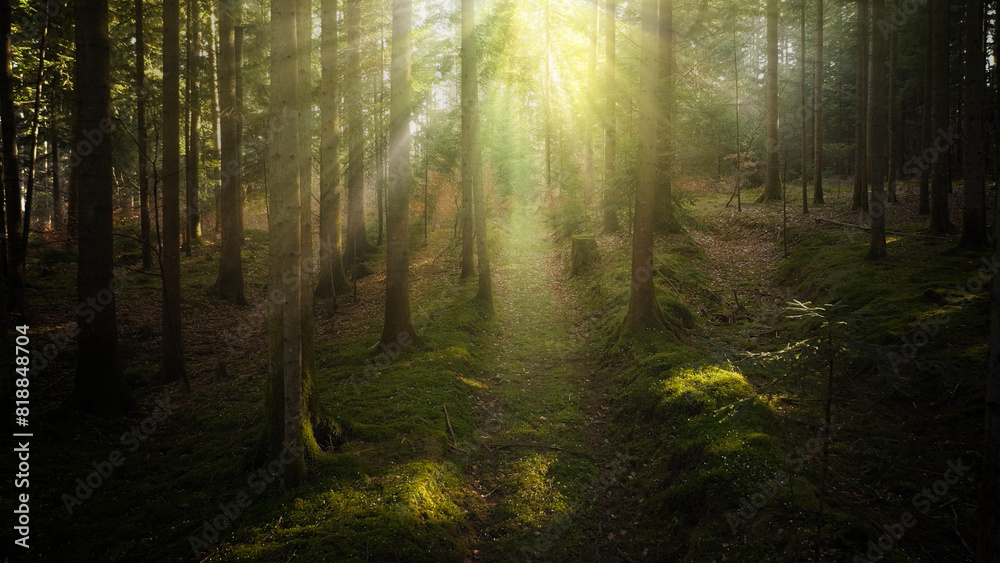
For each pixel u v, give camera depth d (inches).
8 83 465.1
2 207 419.2
